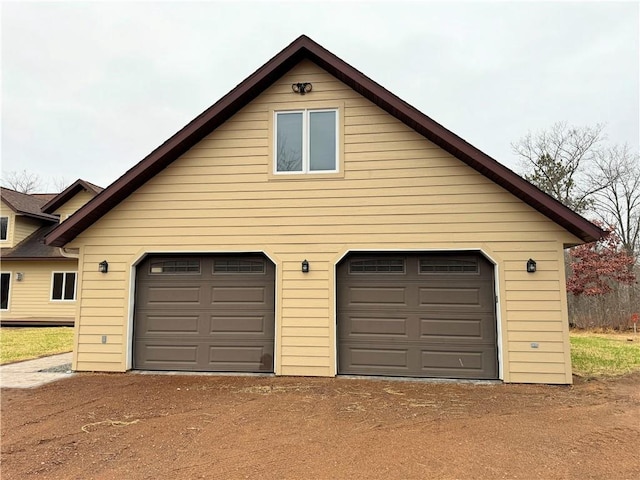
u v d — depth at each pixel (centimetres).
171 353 779
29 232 1858
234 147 783
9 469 366
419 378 714
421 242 721
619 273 1758
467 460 379
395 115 740
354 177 749
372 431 454
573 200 2278
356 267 755
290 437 436
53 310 1673
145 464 373
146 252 780
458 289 728
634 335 1571
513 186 671
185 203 782
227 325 774
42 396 608
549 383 672
